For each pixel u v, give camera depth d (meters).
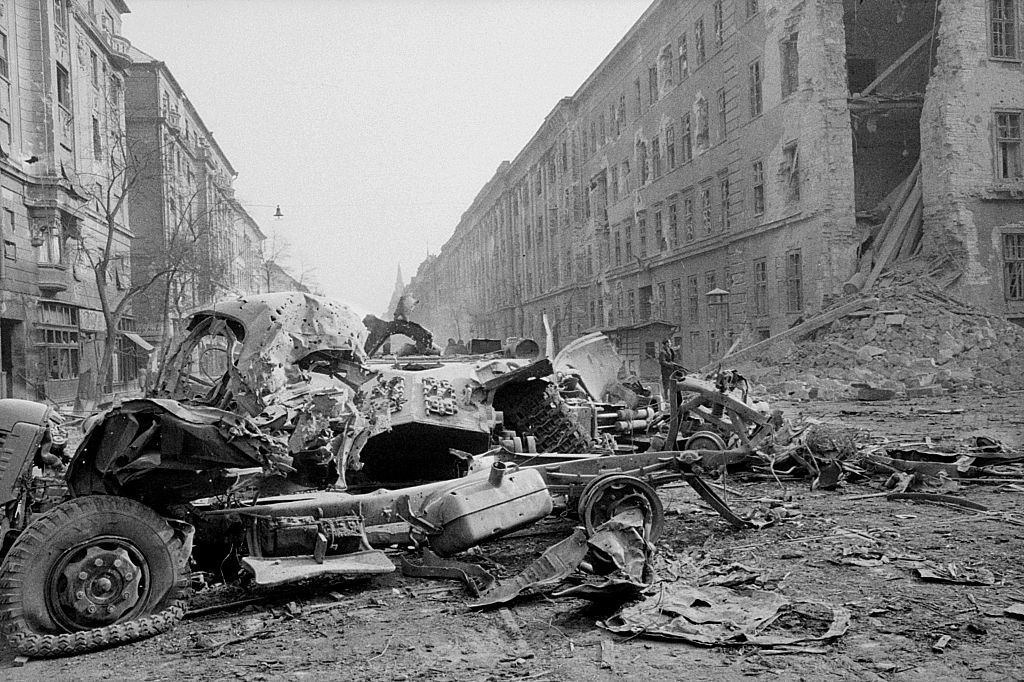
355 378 6.62
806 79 24.80
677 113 35.25
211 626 4.76
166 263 41.62
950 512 7.49
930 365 21.52
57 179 28.16
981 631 4.21
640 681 3.70
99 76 36.72
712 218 31.67
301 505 5.39
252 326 6.08
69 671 4.08
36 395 26.77
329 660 4.13
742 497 8.60
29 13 28.53
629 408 9.89
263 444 4.97
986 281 23.89
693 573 5.40
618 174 43.88
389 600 5.19
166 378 6.88
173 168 51.75
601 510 6.04
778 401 20.27
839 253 24.30
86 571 4.51
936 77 24.91
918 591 4.96
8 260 26.16
